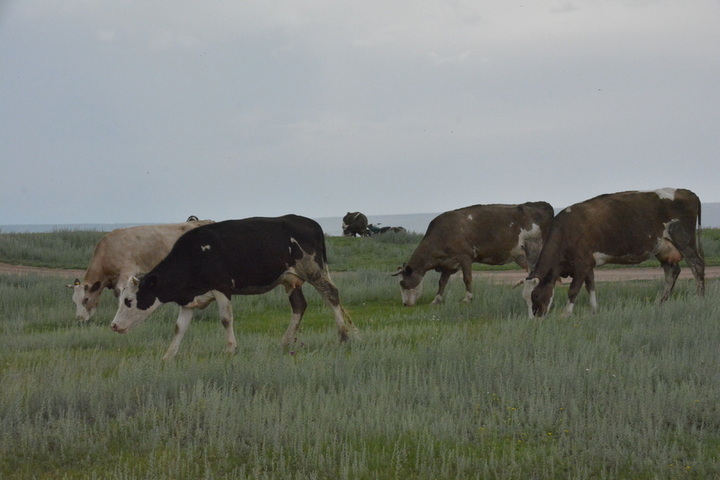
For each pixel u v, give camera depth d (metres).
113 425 9.76
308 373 11.63
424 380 11.00
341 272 33.09
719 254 33.34
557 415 9.80
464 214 22.16
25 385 11.34
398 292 24.81
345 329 15.65
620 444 8.75
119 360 14.30
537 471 8.13
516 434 9.27
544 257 17.83
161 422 9.66
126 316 14.39
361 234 54.09
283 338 15.60
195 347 15.59
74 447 9.02
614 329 15.01
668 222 18.17
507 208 22.28
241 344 15.70
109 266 21.05
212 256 14.47
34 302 24.02
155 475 8.03
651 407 9.55
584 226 17.83
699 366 11.36
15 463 8.63
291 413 9.92
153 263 21.17
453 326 17.56
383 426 9.44
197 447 9.02
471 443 9.03
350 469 8.27
